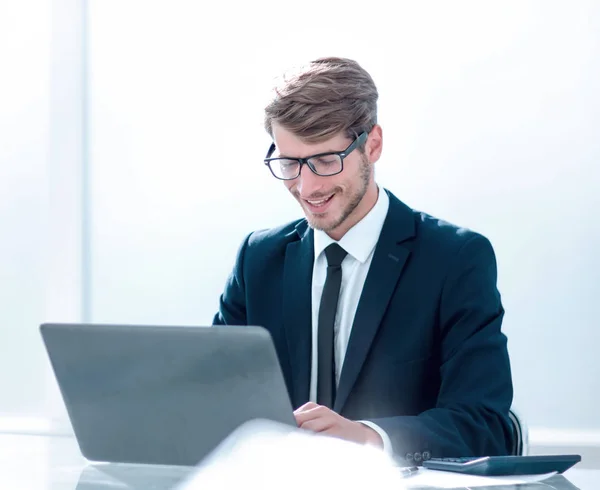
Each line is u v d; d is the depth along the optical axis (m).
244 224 3.50
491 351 1.79
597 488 1.32
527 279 3.28
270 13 3.47
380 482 1.25
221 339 1.30
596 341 3.24
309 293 1.97
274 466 1.29
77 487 1.29
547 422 3.25
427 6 3.34
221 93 3.51
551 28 3.27
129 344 1.36
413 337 1.87
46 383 3.63
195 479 1.30
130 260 3.58
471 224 3.32
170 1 3.55
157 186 3.56
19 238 3.69
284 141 1.80
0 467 1.45
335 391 1.90
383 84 3.36
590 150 3.25
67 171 3.60
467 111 3.32
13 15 3.71
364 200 1.94
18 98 3.71
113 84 3.59
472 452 1.61
